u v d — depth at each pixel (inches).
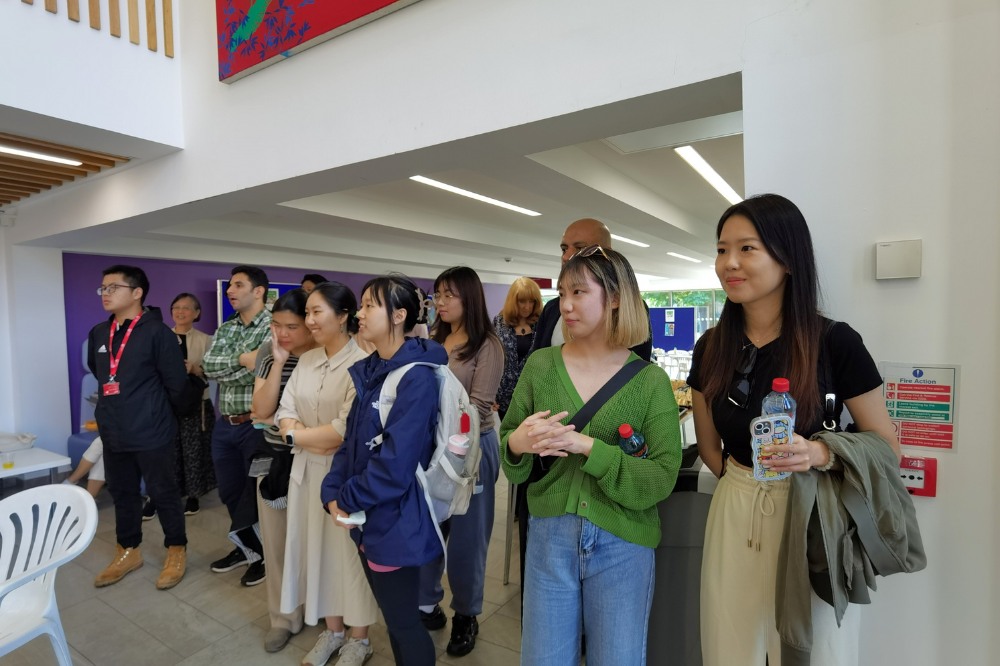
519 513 67.8
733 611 44.8
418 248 304.2
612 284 49.9
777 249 41.8
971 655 45.2
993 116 42.6
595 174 142.6
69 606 95.9
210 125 111.7
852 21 48.2
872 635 48.6
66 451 188.9
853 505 37.7
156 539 124.8
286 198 115.6
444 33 76.9
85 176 143.0
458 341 85.0
